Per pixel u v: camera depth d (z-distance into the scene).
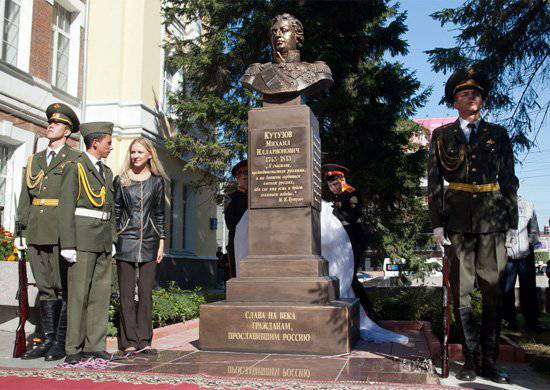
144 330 5.57
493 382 4.39
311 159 6.07
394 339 6.31
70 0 15.00
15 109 12.44
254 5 14.30
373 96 14.73
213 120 14.62
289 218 6.00
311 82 6.24
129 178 5.77
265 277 5.84
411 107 15.03
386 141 14.30
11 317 7.58
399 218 15.40
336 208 7.70
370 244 14.83
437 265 15.59
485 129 4.89
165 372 4.56
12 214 12.51
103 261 5.48
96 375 4.34
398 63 14.74
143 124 16.28
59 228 5.15
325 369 4.67
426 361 4.93
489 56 7.79
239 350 5.52
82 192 5.29
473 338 4.63
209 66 15.05
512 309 7.91
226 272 9.59
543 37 7.61
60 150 5.73
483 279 4.70
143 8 16.52
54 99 14.14
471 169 4.81
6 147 12.59
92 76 16.19
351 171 13.84
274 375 4.45
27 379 4.27
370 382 4.11
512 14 7.71
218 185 16.75
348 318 5.38
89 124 5.55
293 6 13.53
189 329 7.95
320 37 13.68
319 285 5.61
